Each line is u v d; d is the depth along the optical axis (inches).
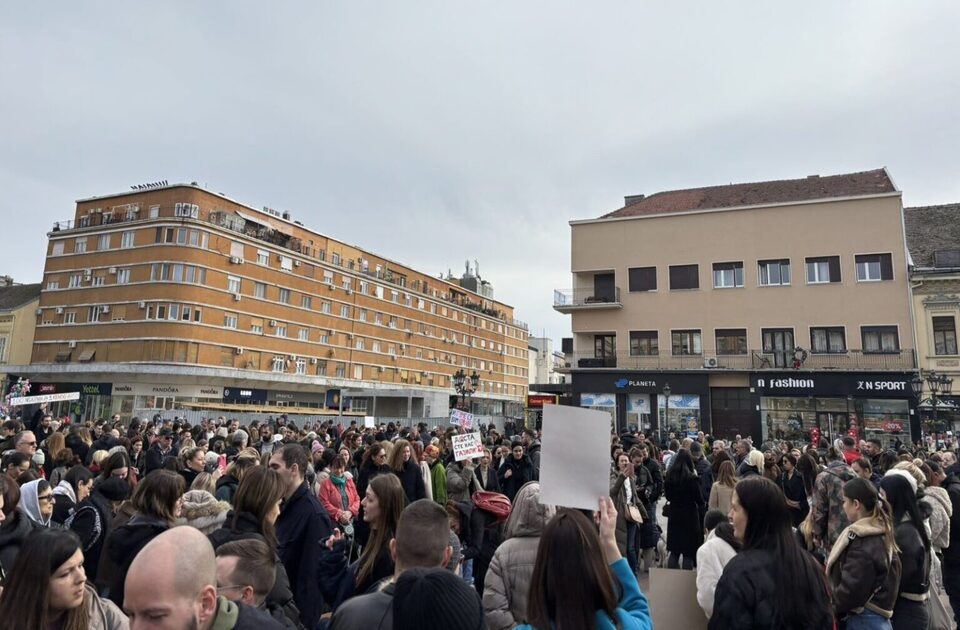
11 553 137.9
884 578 147.2
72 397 721.0
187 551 82.7
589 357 1416.1
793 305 1275.8
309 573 164.1
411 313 2603.3
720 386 1277.1
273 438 580.1
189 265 1720.0
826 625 108.5
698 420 1263.5
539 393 1568.7
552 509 131.3
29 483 195.6
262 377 1861.5
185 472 292.4
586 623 79.1
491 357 3225.9
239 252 1856.5
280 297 1978.3
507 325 3425.2
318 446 445.1
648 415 1310.3
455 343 2901.1
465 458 371.6
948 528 230.7
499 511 236.1
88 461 374.6
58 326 1835.6
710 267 1357.0
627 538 310.8
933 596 187.5
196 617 80.7
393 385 2438.5
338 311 2207.2
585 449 105.1
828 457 425.4
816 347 1251.8
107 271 1791.3
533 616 82.8
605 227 1464.1
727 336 1316.4
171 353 1670.8
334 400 1592.0
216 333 1763.0
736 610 108.6
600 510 99.2
